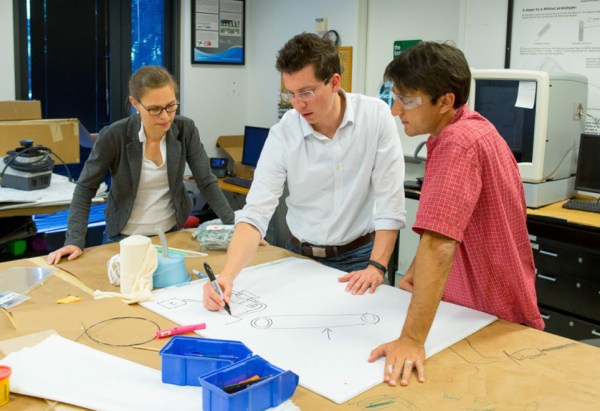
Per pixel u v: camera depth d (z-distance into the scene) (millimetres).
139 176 2156
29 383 1080
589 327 2688
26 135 3127
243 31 5059
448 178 1213
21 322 1362
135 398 1043
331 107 1648
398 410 1030
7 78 3875
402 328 1287
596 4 3131
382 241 1756
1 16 3793
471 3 3627
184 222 2379
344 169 1813
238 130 5195
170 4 4699
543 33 3357
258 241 1706
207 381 998
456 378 1142
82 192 2088
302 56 1521
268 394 1013
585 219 2688
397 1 4102
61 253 1872
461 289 1483
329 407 1035
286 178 1874
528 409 1033
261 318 1403
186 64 4746
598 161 2906
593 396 1078
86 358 1184
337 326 1361
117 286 1642
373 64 4328
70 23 4195
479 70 2918
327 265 1946
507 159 1321
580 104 3057
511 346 1281
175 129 2223
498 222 1302
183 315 1418
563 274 2760
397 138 1813
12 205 2555
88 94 4387
